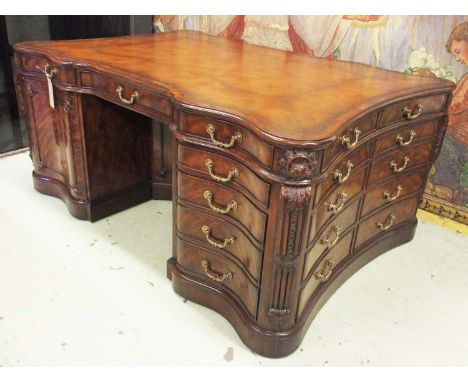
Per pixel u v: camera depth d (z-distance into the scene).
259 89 1.55
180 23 2.78
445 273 1.88
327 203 1.43
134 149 2.19
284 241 1.28
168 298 1.68
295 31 2.32
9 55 2.62
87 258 1.87
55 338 1.48
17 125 2.80
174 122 1.47
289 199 1.21
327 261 1.60
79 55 1.88
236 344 1.50
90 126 1.96
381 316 1.63
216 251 1.55
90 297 1.66
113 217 2.18
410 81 1.78
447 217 2.20
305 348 1.49
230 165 1.38
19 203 2.24
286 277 1.34
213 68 1.79
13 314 1.56
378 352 1.48
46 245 1.94
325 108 1.39
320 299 1.60
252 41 2.50
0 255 1.85
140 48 2.08
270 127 1.21
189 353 1.45
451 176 2.14
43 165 2.27
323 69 1.90
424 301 1.72
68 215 2.17
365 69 1.95
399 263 1.93
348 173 1.45
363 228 1.80
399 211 1.96
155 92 1.53
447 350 1.50
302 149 1.15
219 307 1.61
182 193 1.52
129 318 1.58
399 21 2.02
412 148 1.81
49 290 1.68
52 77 1.90
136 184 2.27
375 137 1.57
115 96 1.72
